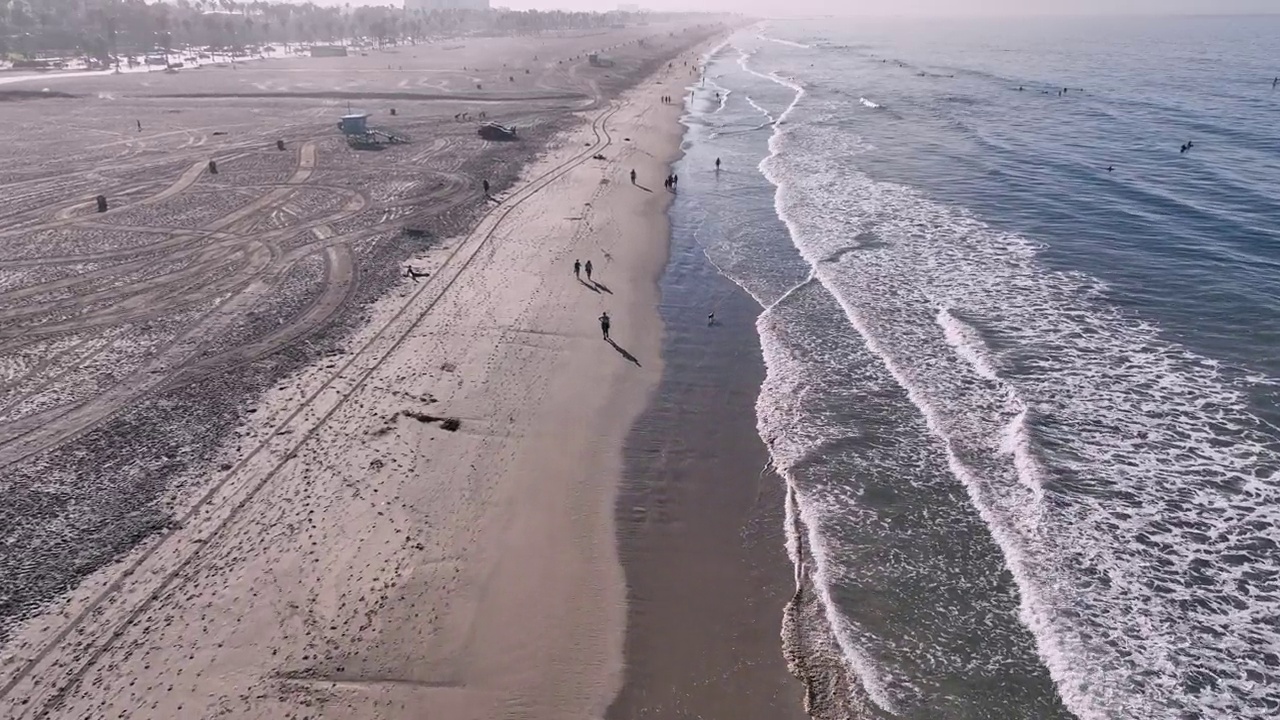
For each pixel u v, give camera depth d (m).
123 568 15.66
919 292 30.45
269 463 19.12
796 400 23.39
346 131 59.16
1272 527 17.56
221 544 16.44
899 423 22.02
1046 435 21.05
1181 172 46.59
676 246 37.12
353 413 21.36
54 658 13.65
